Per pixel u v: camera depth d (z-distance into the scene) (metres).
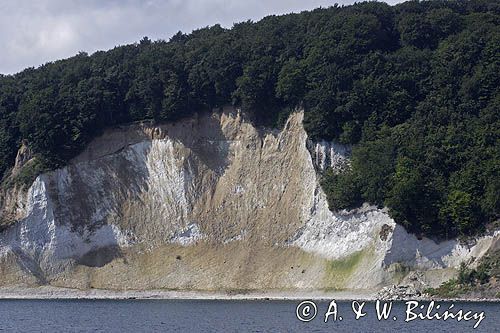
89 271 186.00
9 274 187.75
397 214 161.00
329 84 183.00
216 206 186.00
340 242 167.88
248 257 176.12
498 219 158.38
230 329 122.19
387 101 181.12
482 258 155.12
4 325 137.50
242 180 186.62
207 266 178.38
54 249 189.12
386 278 158.88
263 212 181.12
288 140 185.25
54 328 132.00
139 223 189.38
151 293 176.62
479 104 177.88
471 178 162.50
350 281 161.75
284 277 169.50
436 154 167.38
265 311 142.88
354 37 192.00
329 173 176.50
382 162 168.25
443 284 155.00
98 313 149.62
